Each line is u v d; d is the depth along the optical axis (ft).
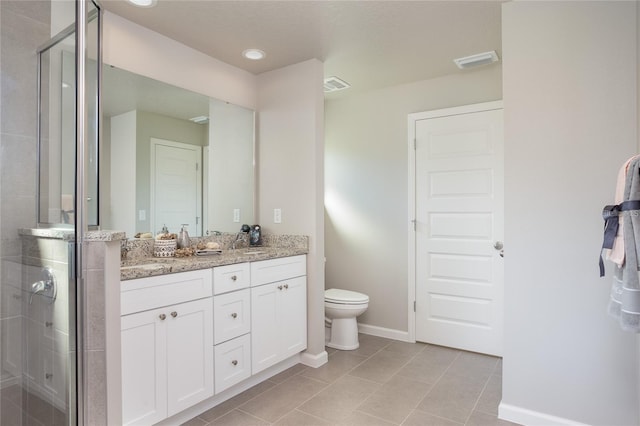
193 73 8.89
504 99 6.98
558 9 6.56
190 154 8.87
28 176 4.72
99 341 5.50
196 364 6.87
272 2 6.96
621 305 4.66
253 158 10.41
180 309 6.61
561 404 6.51
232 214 9.85
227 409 7.32
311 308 9.53
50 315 4.90
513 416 6.86
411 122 11.38
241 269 7.79
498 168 10.11
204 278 7.04
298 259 9.30
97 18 6.11
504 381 6.98
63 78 5.09
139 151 7.88
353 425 6.79
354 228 12.52
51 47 4.95
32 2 4.77
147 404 6.08
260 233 10.30
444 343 10.89
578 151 6.40
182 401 6.60
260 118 10.50
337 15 7.41
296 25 7.80
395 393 8.00
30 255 4.70
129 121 7.67
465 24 7.78
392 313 11.75
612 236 4.87
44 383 4.83
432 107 11.06
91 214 6.08
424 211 11.20
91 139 6.05
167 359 6.39
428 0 6.89
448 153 10.82
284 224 9.98
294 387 8.26
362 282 12.34
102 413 5.54
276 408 7.36
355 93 12.35
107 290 5.56
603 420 6.21
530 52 6.77
